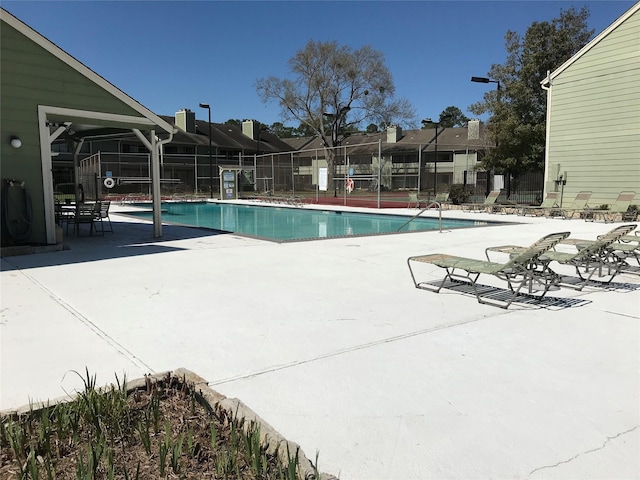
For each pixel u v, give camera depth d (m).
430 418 2.59
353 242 9.59
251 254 8.07
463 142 46.06
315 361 3.37
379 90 46.34
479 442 2.36
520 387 2.96
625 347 3.65
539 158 20.23
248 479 1.88
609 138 15.55
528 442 2.36
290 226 15.67
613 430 2.46
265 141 56.94
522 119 20.98
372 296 5.20
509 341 3.78
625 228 5.70
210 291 5.41
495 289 5.55
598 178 15.96
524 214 16.66
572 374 3.15
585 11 21.59
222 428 2.28
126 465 1.99
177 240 9.95
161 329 4.05
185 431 2.24
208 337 3.86
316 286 5.68
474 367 3.27
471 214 17.31
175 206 25.05
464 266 5.00
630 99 14.90
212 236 10.66
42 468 1.93
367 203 24.00
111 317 4.38
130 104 9.56
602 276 6.34
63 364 3.28
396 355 3.49
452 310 4.66
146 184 38.47
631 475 2.09
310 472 1.89
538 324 4.22
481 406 2.72
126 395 2.51
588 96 16.08
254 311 4.60
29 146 8.24
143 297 5.13
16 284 5.73
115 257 7.74
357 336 3.89
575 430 2.47
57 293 5.29
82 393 2.50
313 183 44.72
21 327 4.07
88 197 27.30
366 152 48.56
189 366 3.27
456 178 45.12
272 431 2.17
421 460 2.21
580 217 15.30
